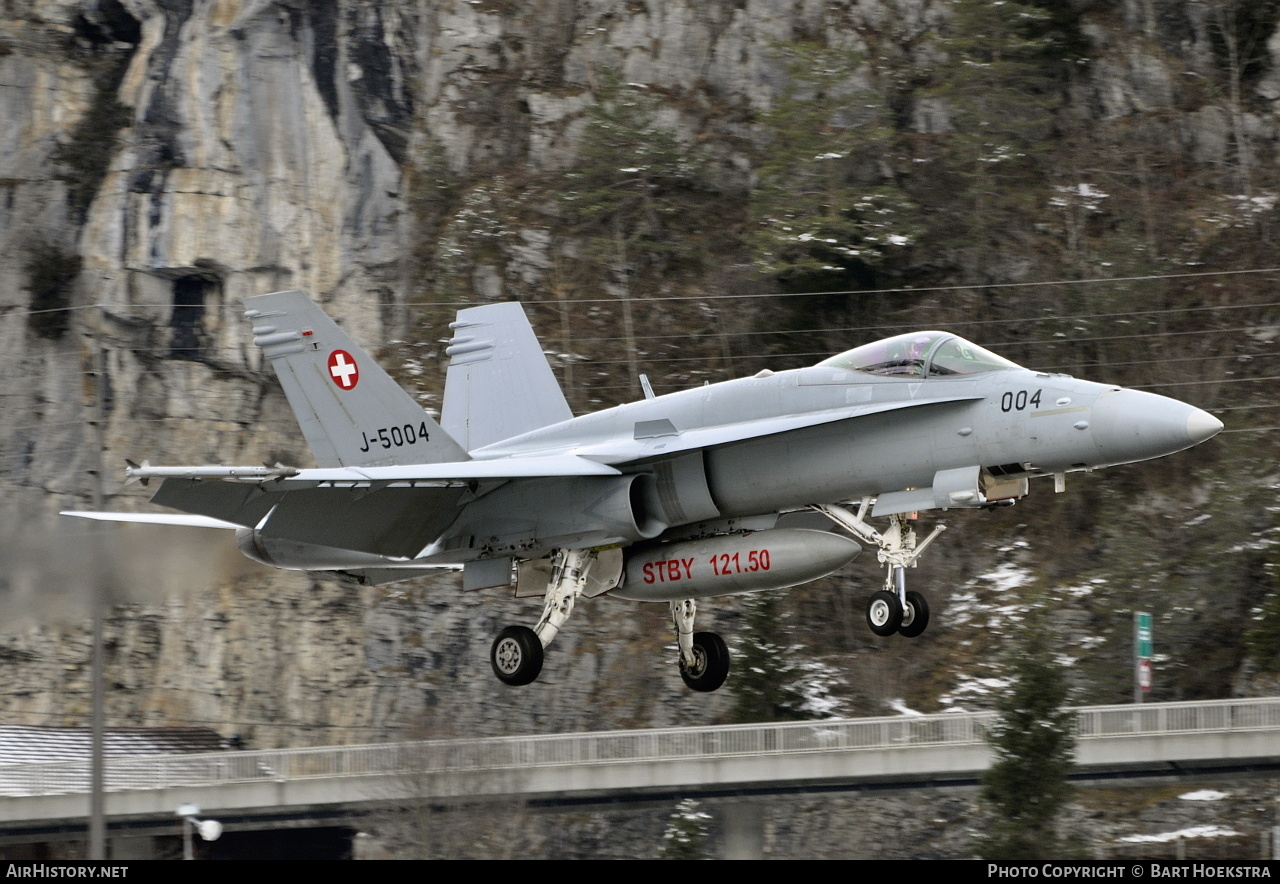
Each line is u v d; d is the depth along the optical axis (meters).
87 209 160.00
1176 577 131.88
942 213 158.75
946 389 63.12
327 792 96.94
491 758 97.94
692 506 67.06
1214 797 117.88
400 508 69.88
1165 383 146.00
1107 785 102.25
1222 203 159.50
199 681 139.25
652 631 133.62
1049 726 98.44
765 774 99.75
